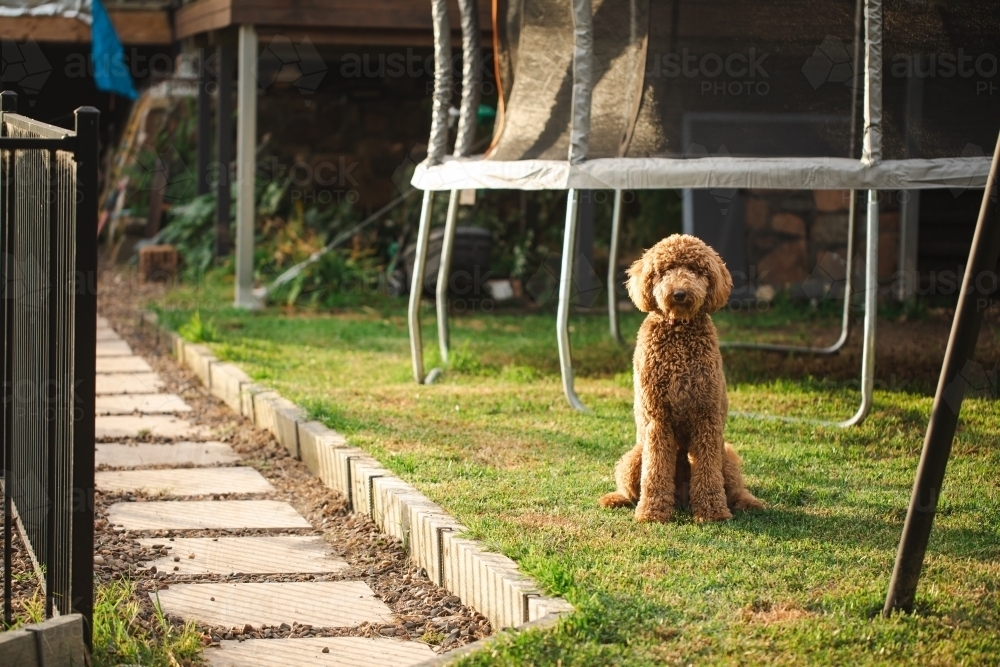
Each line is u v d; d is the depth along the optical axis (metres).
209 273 11.48
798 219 10.38
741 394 6.37
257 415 6.38
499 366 7.27
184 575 4.05
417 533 4.13
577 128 5.92
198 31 10.95
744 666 2.88
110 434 6.21
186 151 13.29
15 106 4.43
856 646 2.97
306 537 4.55
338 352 7.81
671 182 5.77
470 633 3.50
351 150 13.39
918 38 6.00
